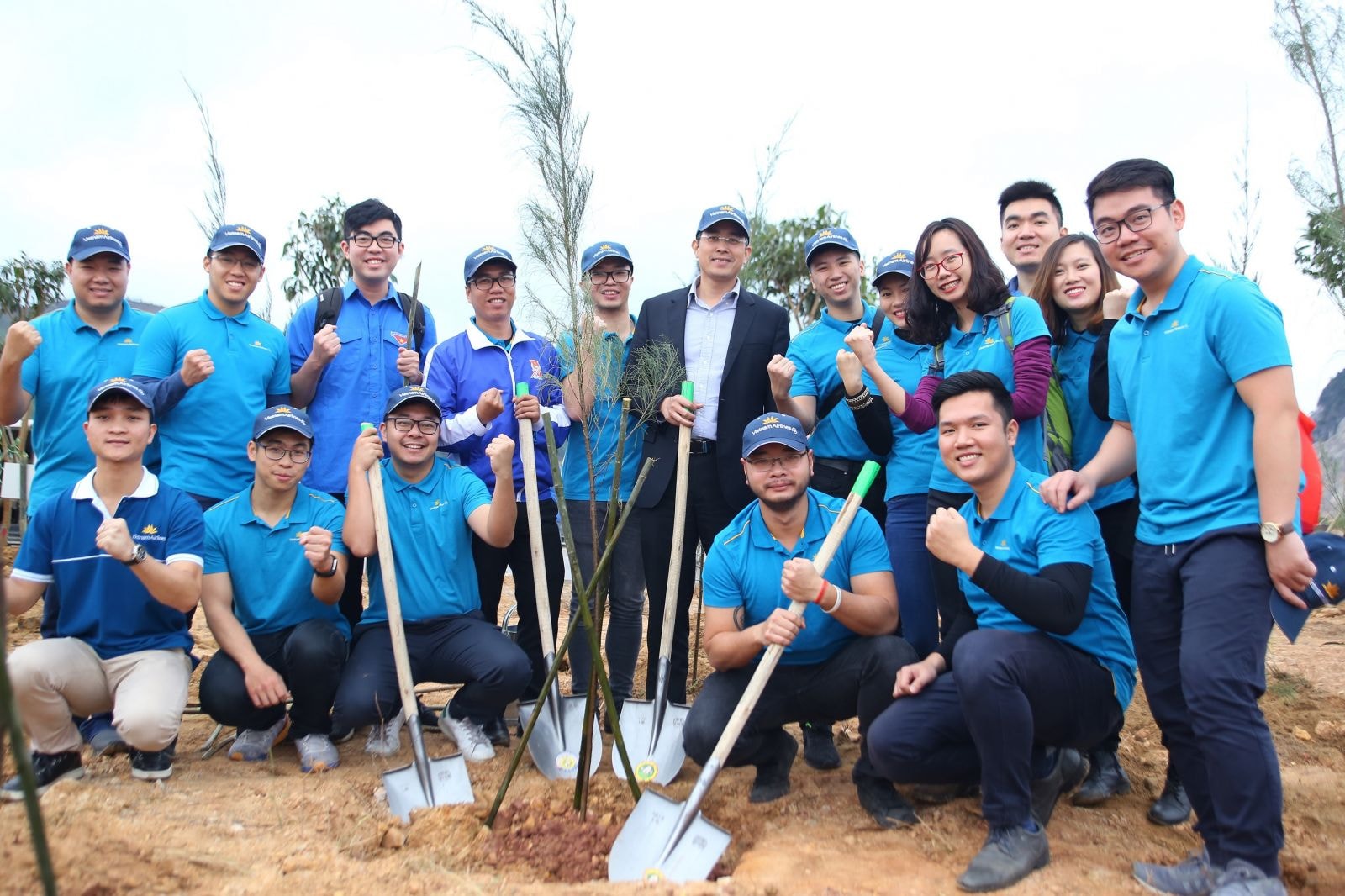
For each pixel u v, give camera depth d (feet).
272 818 12.28
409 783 13.23
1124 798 13.35
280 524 15.06
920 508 14.84
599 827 12.41
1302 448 10.47
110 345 16.49
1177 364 10.48
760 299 16.96
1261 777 9.55
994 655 10.93
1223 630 9.80
